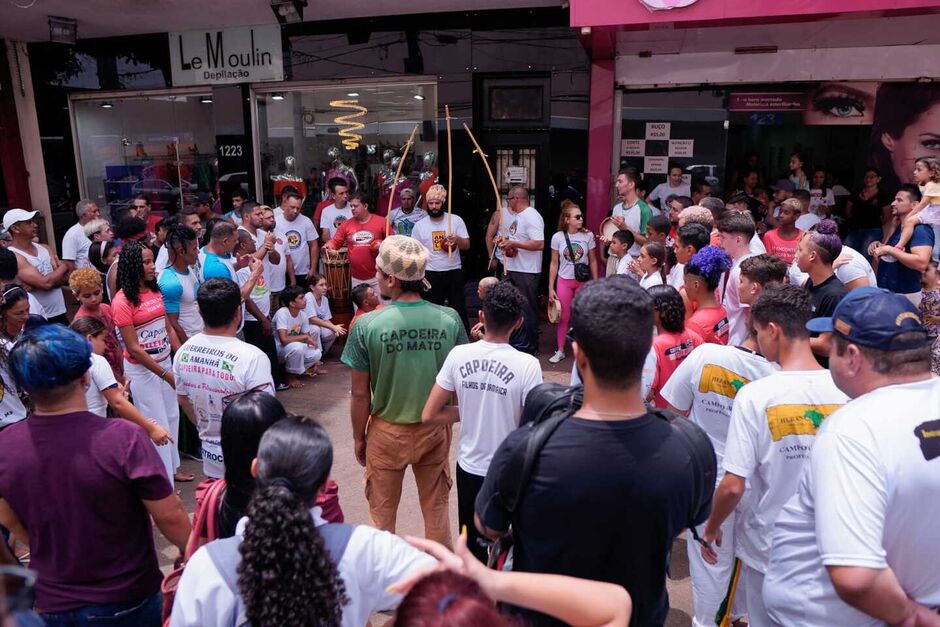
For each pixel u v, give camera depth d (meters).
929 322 4.70
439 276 6.88
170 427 4.24
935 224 5.14
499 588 1.35
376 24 8.20
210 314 2.89
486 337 2.84
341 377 6.48
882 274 5.59
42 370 1.90
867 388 1.67
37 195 9.91
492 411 2.79
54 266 6.26
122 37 9.09
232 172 9.13
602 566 1.50
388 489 3.21
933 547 1.54
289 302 6.24
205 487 2.05
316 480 1.52
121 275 3.93
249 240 5.70
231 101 8.92
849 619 1.67
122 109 9.62
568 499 1.46
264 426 1.91
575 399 1.70
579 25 5.59
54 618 1.97
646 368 3.03
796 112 7.58
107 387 3.23
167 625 1.75
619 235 5.48
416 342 3.03
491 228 7.18
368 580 1.50
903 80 7.22
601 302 1.48
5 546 2.09
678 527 1.53
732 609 2.72
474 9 7.84
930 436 1.53
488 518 1.64
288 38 8.49
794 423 2.20
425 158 8.57
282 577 1.34
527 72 7.92
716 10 5.25
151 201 9.82
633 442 1.47
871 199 7.63
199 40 8.80
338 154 8.89
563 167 8.00
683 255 4.08
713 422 2.67
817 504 1.58
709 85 7.64
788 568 1.78
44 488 1.92
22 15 7.95
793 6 5.11
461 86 8.13
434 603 1.03
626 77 7.74
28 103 9.60
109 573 2.00
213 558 1.46
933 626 1.51
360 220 7.17
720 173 7.85
